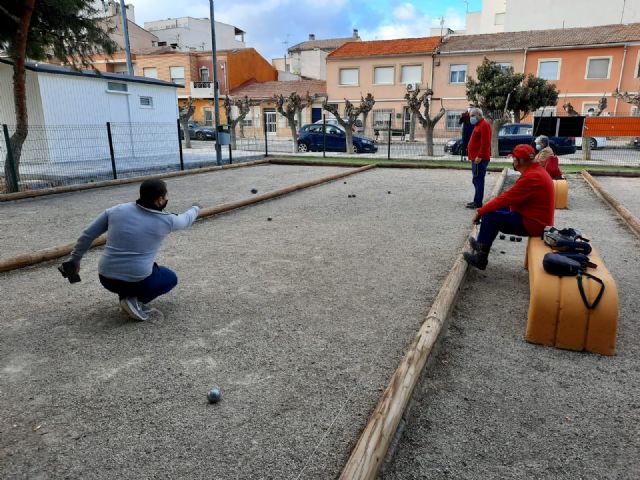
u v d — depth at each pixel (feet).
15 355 10.66
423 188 36.52
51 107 48.88
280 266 17.03
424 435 8.09
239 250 19.17
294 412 8.60
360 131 117.19
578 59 105.70
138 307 12.37
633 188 38.06
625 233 22.44
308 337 11.53
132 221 11.62
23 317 12.71
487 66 87.25
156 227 11.84
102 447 7.68
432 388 9.50
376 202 30.30
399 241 20.52
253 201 29.40
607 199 30.73
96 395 9.11
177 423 8.27
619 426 8.32
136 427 8.16
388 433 7.47
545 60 108.17
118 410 8.64
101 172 43.68
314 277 15.85
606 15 140.46
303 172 48.08
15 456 7.47
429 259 17.88
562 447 7.79
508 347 11.18
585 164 56.13
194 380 9.62
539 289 11.09
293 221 24.70
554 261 11.22
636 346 11.24
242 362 10.35
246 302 13.70
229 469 7.18
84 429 8.12
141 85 58.85
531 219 14.74
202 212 25.31
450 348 11.12
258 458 7.43
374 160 60.49
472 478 7.11
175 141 65.10
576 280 11.06
